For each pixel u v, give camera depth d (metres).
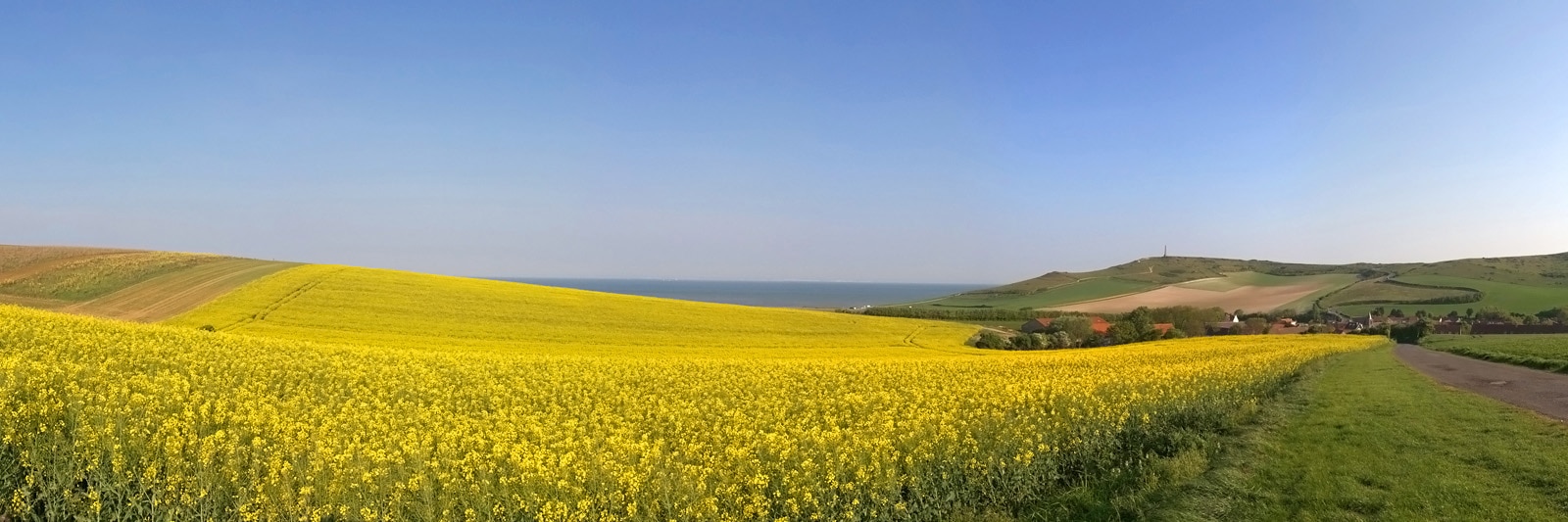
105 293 46.44
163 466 8.69
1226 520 8.64
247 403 12.34
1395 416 14.84
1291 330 93.00
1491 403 16.53
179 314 38.53
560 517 8.48
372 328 38.19
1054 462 10.77
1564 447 11.23
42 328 20.16
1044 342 67.94
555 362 24.23
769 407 15.66
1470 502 8.73
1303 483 9.82
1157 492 9.70
